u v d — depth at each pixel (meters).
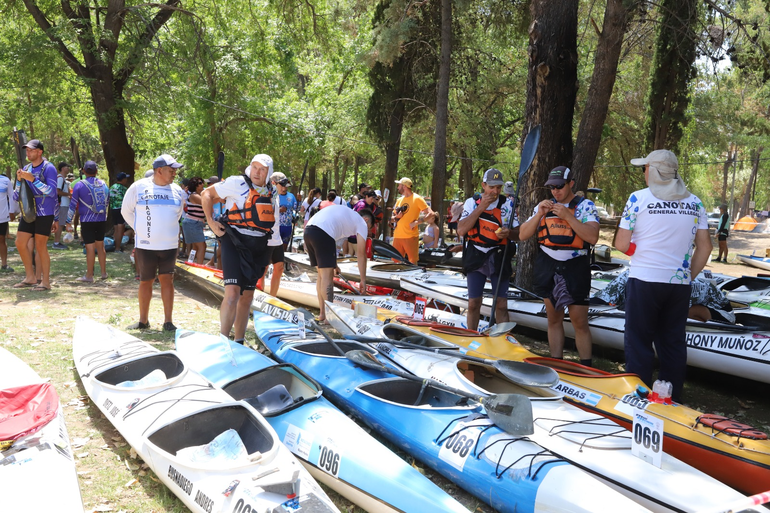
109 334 5.09
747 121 26.36
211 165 25.23
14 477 2.73
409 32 15.15
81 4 14.91
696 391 5.54
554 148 7.18
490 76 20.22
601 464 3.27
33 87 15.82
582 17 13.89
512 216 5.89
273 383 4.38
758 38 9.07
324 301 6.30
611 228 28.80
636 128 21.64
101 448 3.68
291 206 9.81
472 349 5.14
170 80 18.28
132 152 16.11
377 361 4.58
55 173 7.93
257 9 19.30
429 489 2.96
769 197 50.62
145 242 5.95
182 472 2.99
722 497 2.90
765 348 4.98
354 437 3.43
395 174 18.02
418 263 11.41
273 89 26.78
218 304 7.88
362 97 24.23
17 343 5.54
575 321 5.24
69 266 10.13
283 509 2.61
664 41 16.17
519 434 3.33
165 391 3.82
